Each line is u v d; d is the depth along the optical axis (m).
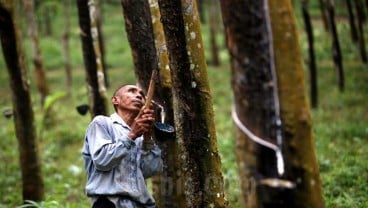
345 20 23.31
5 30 7.90
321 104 15.06
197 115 4.22
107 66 24.28
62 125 15.31
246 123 3.04
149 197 4.89
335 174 8.80
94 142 4.73
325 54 20.72
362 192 7.86
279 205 2.98
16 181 10.90
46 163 12.02
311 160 3.03
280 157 2.97
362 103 14.77
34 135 8.73
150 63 5.61
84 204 8.85
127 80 21.67
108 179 4.74
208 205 4.27
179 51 4.19
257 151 3.01
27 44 28.23
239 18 2.97
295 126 2.98
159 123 4.91
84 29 7.85
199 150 4.25
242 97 3.03
